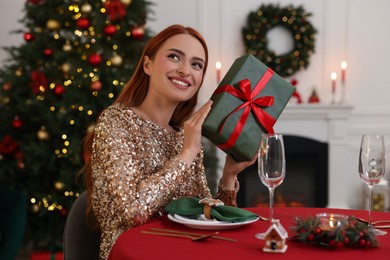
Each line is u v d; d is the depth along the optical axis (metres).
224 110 1.46
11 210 2.34
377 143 1.29
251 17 4.96
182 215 1.38
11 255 2.28
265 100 1.48
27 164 3.47
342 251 1.08
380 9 5.04
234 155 1.54
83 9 3.46
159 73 1.58
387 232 1.29
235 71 1.50
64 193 3.46
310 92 5.06
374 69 5.07
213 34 5.05
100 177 1.46
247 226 1.33
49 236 3.54
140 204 1.37
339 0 5.04
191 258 1.02
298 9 4.95
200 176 1.72
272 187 1.17
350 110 4.80
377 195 4.83
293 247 1.11
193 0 5.04
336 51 5.05
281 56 4.94
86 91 3.40
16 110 3.52
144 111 1.66
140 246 1.12
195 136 1.47
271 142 1.16
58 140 3.43
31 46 3.57
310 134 4.89
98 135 1.50
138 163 1.53
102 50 3.47
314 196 4.96
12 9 4.89
